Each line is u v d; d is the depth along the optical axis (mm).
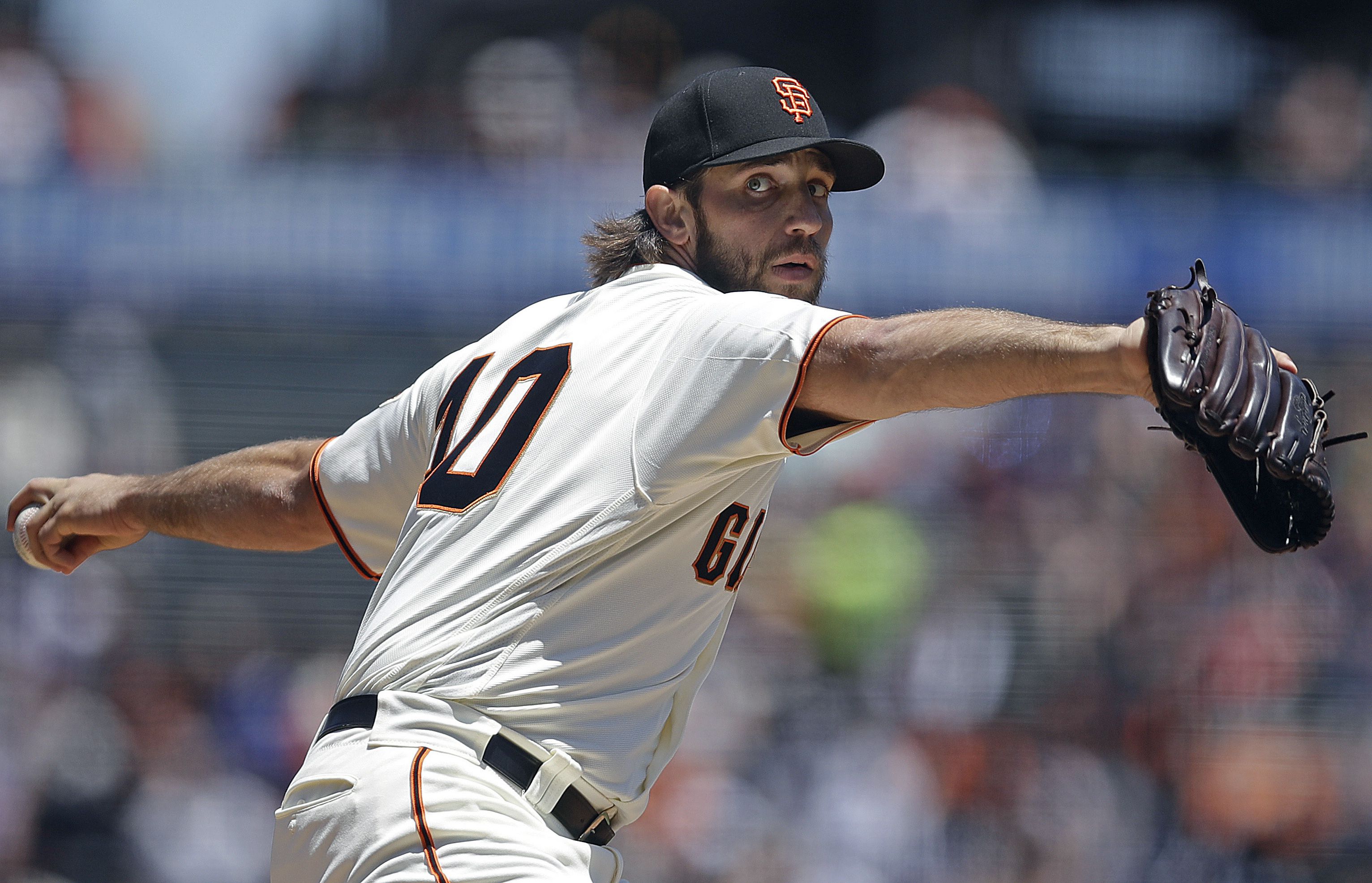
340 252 33969
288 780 30734
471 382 10656
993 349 8398
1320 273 34625
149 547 31656
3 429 32000
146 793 30016
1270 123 45594
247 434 33125
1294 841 31062
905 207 35125
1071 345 8219
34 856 29156
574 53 42406
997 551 33406
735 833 29734
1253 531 8227
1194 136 47531
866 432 34812
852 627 32469
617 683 9711
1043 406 34312
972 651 32469
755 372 9211
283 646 31766
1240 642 32531
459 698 9445
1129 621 32812
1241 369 8000
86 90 37875
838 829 30172
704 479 9594
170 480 12195
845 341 8961
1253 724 31984
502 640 9531
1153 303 8086
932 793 30844
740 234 11047
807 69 51750
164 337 33469
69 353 32875
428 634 9656
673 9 51219
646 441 9578
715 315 9609
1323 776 31547
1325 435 8469
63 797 29562
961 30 49062
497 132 40000
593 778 9578
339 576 32219
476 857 9109
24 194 33344
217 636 31516
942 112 43281
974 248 34469
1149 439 34188
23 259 33094
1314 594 32938
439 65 45625
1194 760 31750
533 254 34188
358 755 9547
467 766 9312
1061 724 31953
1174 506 33812
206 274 33625
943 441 34656
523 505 9742
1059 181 35438
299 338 33719
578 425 9828
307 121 42531
